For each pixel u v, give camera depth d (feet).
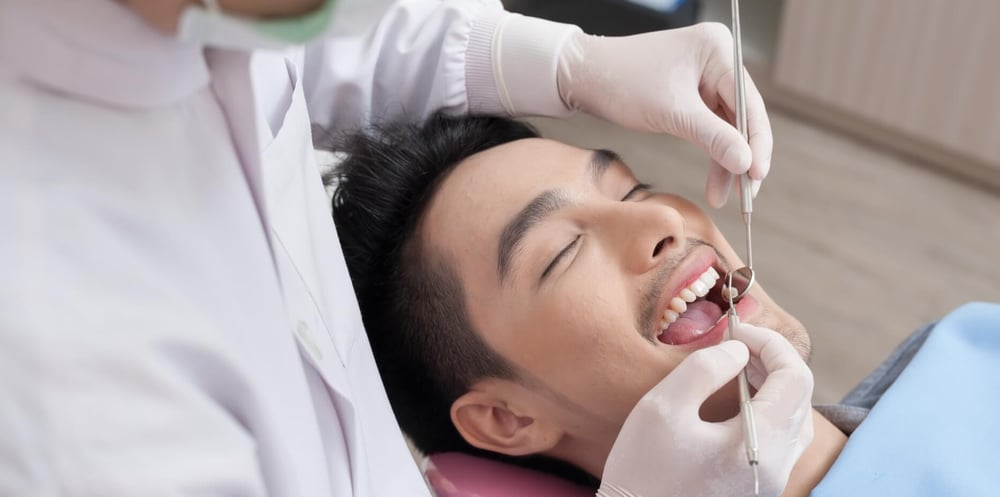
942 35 7.25
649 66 3.76
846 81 7.94
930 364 3.68
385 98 4.07
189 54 2.09
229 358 2.20
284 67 3.00
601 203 3.44
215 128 2.25
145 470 2.01
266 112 2.95
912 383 3.60
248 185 2.37
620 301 3.31
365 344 3.31
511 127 3.99
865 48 7.68
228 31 1.80
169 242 2.13
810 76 8.12
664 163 8.05
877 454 3.34
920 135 7.80
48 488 1.90
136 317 2.02
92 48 1.94
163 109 2.13
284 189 2.74
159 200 2.12
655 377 3.29
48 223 1.94
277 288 2.41
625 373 3.30
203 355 2.16
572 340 3.32
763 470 2.95
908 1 7.26
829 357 6.66
